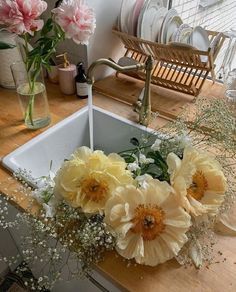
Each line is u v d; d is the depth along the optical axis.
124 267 0.44
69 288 0.69
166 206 0.41
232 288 0.42
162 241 0.40
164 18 0.82
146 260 0.40
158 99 0.85
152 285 0.42
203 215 0.42
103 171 0.42
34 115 0.74
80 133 0.84
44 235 0.46
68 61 0.89
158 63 0.90
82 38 0.61
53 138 0.76
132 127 0.76
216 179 0.43
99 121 0.83
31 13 0.55
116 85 0.92
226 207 0.48
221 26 0.98
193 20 1.02
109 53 0.96
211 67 0.80
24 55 0.71
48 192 0.49
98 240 0.44
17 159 0.67
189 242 0.45
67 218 0.45
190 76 0.89
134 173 0.47
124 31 0.87
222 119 0.54
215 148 0.54
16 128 0.76
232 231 0.49
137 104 0.77
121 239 0.39
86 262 0.44
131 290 0.42
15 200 0.54
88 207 0.41
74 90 0.89
